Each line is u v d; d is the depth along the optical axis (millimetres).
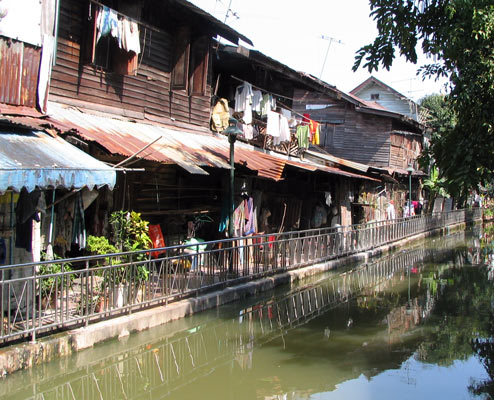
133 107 11234
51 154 6812
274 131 15383
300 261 13406
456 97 6613
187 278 9070
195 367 6906
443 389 6227
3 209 7348
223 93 15867
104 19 9461
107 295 7434
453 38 6387
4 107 7434
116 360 6988
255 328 8781
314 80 17266
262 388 6215
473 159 6637
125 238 8766
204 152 11195
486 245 23516
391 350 7734
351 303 11086
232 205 10930
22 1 7641
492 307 10781
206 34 12672
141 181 10836
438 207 36625
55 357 6328
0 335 5832
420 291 12562
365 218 23594
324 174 19484
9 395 5699
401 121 26906
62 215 8391
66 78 9570
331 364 7102
